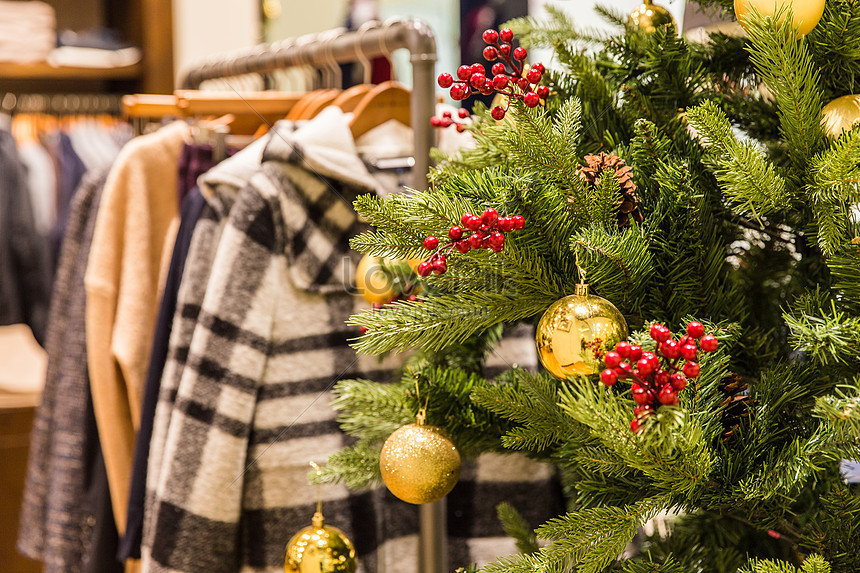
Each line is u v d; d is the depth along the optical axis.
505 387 0.51
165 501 0.77
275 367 0.81
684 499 0.42
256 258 0.79
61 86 2.10
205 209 0.86
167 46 1.86
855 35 0.44
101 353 1.05
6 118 1.76
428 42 0.69
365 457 0.61
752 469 0.43
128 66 1.88
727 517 0.54
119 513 1.06
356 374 0.85
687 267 0.47
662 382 0.35
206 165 1.02
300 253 0.80
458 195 0.47
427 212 0.43
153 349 0.92
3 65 1.74
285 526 0.83
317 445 0.84
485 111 0.59
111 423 1.05
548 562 0.40
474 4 1.53
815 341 0.38
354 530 0.86
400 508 0.91
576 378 0.43
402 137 0.87
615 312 0.41
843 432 0.37
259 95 1.04
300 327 0.82
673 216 0.45
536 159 0.45
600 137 0.54
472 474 0.86
